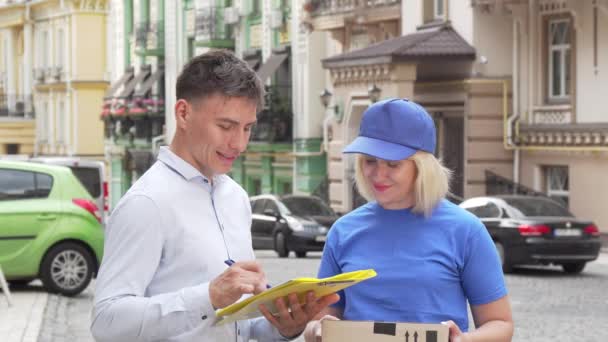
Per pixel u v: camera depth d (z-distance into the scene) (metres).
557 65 33.84
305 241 31.61
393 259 5.64
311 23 41.59
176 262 5.18
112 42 65.50
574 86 32.94
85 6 67.75
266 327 5.56
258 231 32.97
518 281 23.27
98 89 68.25
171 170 5.27
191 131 5.20
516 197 25.77
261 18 48.06
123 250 5.12
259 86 5.23
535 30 34.06
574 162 32.81
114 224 5.17
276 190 46.75
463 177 35.12
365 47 37.78
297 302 4.91
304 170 43.56
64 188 19.34
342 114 39.16
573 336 15.70
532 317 17.72
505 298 5.70
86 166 25.22
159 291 5.18
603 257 29.52
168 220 5.16
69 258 19.27
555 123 33.34
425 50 34.97
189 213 5.22
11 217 18.89
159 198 5.17
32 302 18.05
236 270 4.90
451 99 35.78
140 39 57.97
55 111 71.50
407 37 36.66
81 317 16.73
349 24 39.94
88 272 19.38
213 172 5.31
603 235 31.98
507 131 34.47
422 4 36.78
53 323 15.81
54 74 70.62
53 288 19.17
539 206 25.50
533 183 34.22
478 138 34.78
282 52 45.75
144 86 57.94
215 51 5.21
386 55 35.47
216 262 5.22
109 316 4.99
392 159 5.59
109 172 62.62
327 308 5.80
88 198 19.56
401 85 35.75
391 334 5.24
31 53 74.69
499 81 34.75
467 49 34.81
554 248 24.56
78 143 68.12
